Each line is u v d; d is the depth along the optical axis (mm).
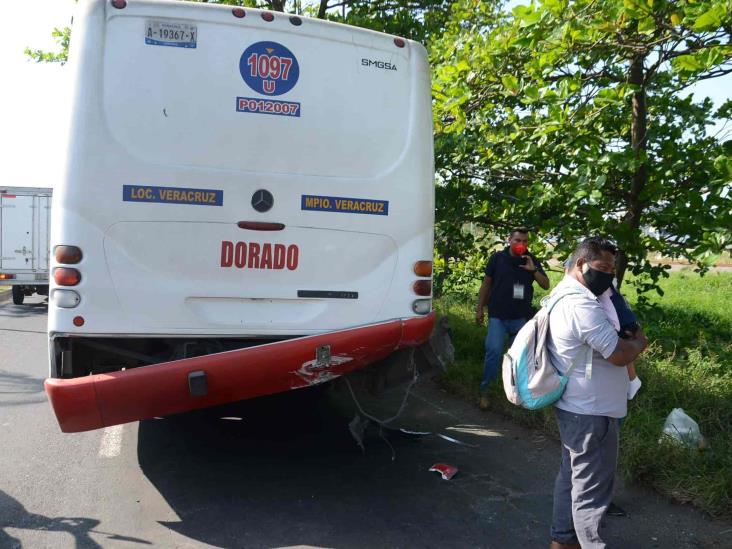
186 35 4312
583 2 5789
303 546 3887
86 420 4039
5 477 4914
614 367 3521
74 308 4133
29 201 17531
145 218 4230
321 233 4594
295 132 4523
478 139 7520
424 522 4234
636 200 7148
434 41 8773
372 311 4730
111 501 4504
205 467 5172
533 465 5277
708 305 14664
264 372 4285
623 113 7484
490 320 6660
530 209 7223
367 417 5363
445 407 6930
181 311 4316
